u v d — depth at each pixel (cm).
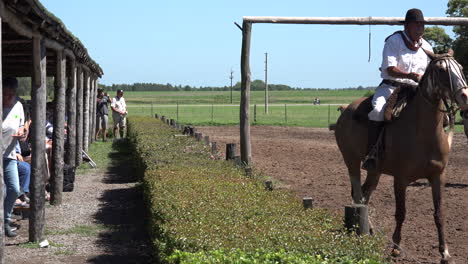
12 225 903
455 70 649
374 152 721
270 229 566
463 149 2059
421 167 675
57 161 1059
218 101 14050
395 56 741
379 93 748
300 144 2292
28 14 696
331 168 1574
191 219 604
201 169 962
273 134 2869
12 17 651
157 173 909
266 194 755
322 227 585
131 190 1237
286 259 467
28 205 906
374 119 729
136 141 1486
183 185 800
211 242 514
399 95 711
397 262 686
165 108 7700
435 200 682
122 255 743
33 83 790
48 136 1225
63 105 1047
